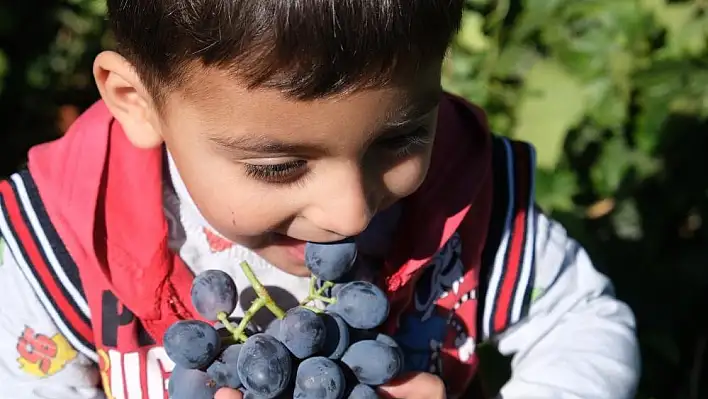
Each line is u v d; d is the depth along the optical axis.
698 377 2.47
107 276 1.34
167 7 1.11
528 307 1.53
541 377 1.51
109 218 1.36
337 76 1.05
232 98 1.09
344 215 1.15
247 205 1.18
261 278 1.40
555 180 2.45
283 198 1.17
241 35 1.05
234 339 1.24
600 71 2.34
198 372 1.21
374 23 1.04
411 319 1.47
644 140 2.42
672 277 2.48
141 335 1.38
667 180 2.49
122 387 1.38
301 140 1.10
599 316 1.56
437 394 1.36
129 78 1.26
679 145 2.41
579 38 2.35
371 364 1.22
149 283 1.34
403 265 1.41
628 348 1.54
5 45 3.35
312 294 1.27
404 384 1.35
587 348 1.51
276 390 1.16
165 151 1.39
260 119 1.09
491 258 1.50
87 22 3.39
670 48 2.33
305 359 1.20
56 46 3.40
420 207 1.41
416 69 1.09
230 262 1.39
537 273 1.53
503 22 2.40
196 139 1.17
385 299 1.24
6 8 3.29
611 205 2.57
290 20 1.03
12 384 1.38
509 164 1.53
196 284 1.25
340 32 1.04
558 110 2.30
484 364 2.29
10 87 3.35
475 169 1.44
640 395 2.44
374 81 1.07
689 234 2.57
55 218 1.36
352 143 1.11
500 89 2.46
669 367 2.49
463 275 1.48
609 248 2.51
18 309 1.39
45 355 1.38
